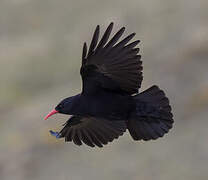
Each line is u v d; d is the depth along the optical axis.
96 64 8.26
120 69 8.27
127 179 16.88
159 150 17.58
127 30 23.61
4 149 19.75
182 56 21.41
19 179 18.38
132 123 8.69
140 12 24.39
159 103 8.48
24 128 20.61
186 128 18.19
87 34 24.42
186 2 24.12
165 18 23.70
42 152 19.08
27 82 23.31
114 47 8.09
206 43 21.52
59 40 24.83
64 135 9.77
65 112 8.76
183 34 22.55
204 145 17.27
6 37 26.09
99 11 25.45
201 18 23.06
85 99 8.57
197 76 20.31
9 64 24.14
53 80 23.11
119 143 18.25
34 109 21.53
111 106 8.52
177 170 16.59
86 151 18.47
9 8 27.72
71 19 25.84
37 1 27.62
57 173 18.05
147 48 22.52
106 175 17.27
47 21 26.28
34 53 24.41
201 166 16.52
